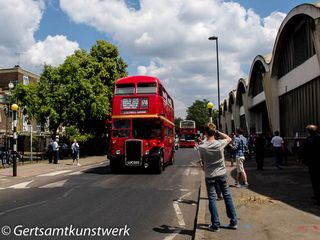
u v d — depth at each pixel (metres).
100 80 45.00
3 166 27.73
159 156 21.08
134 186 16.16
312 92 28.06
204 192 13.49
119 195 13.70
